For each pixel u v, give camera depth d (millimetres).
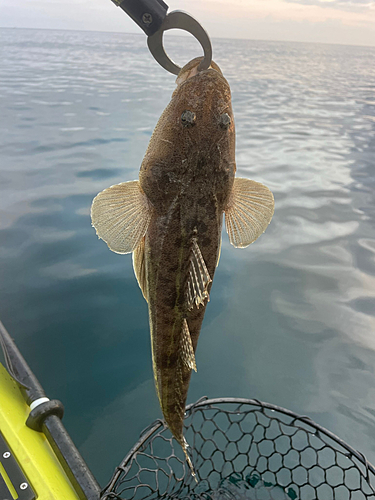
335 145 11469
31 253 5406
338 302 4719
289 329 4336
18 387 2373
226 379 3768
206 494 2867
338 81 29406
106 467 3061
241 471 3051
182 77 1873
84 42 68938
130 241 1841
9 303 4527
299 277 5172
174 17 1353
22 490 1771
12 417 2137
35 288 4789
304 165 9391
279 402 3541
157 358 2039
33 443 2025
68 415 3410
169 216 1789
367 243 5938
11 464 1882
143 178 1832
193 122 1760
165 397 2164
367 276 5199
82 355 3967
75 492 1894
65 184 7453
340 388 3688
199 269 1698
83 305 4590
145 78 23578
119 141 10477
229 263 5492
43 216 6285
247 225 2025
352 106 18656
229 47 74562
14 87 17875
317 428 2648
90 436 3279
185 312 1908
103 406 3516
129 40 90688
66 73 23953
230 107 1858
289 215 6730
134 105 15391
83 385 3684
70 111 13781
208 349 4086
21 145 9695
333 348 4098
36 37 84562
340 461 3158
